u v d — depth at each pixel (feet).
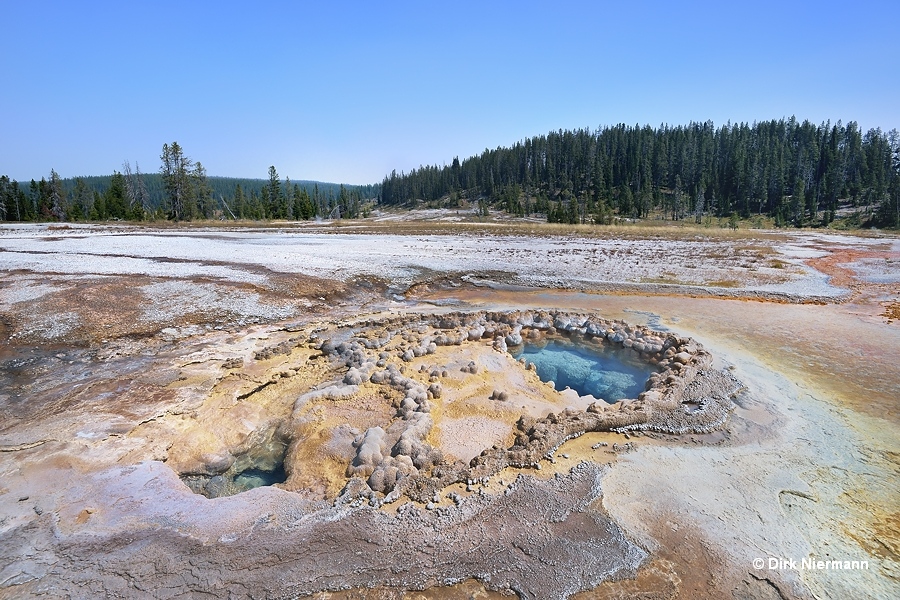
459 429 27.09
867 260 83.41
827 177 260.21
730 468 23.18
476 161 434.30
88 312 44.21
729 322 47.29
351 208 362.74
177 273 60.90
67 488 20.80
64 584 16.07
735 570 17.13
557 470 23.17
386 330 44.39
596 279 68.13
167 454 24.54
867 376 33.71
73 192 293.02
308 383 33.09
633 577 16.84
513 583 16.53
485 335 44.14
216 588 16.10
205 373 33.35
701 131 362.53
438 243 105.91
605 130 389.19
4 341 38.34
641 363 38.73
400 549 17.92
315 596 15.94
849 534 18.84
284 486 22.12
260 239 107.96
